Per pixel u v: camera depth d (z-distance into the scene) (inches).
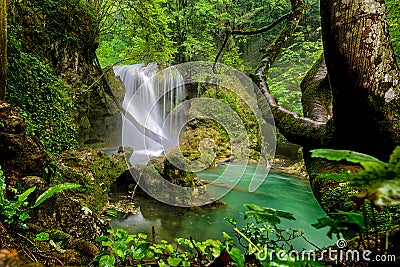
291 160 418.6
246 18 553.6
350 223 34.0
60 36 315.9
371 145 78.9
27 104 216.1
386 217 51.7
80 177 192.7
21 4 266.1
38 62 247.4
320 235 182.7
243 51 611.5
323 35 79.0
